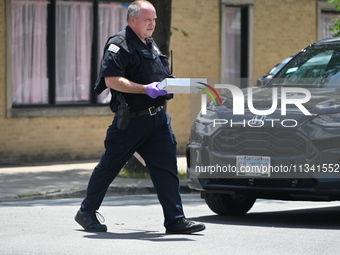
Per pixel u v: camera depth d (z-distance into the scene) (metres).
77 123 38.97
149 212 22.16
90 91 40.03
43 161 37.88
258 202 25.56
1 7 36.59
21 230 17.25
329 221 20.31
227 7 44.28
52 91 38.69
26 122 37.31
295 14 46.50
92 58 40.03
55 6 38.59
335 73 20.77
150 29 16.41
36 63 38.22
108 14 40.50
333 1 34.44
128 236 16.44
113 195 28.70
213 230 17.61
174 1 41.72
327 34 48.50
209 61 43.19
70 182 30.36
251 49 44.84
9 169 34.75
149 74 16.38
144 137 16.52
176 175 16.78
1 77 36.66
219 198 20.73
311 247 15.40
